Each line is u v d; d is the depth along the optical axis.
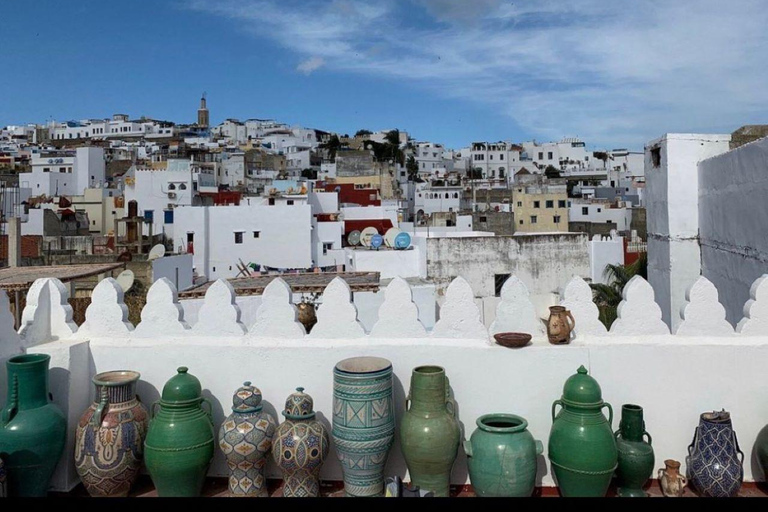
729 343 5.81
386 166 73.19
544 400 5.86
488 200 62.59
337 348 6.01
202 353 6.10
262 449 5.55
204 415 5.69
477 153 108.69
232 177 71.38
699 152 12.20
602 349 5.85
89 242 35.78
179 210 40.53
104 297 6.34
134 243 35.41
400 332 6.09
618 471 5.51
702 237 11.89
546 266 26.22
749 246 9.53
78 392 6.01
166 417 5.51
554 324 5.91
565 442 5.27
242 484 5.61
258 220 41.41
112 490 5.57
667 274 12.28
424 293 16.61
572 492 5.29
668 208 12.21
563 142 114.19
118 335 6.29
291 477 5.49
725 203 10.58
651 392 5.84
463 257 25.70
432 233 35.59
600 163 104.25
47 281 6.35
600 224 55.09
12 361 5.51
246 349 6.07
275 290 6.18
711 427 5.36
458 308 6.09
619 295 22.97
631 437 5.49
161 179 47.94
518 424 5.63
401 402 5.98
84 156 67.00
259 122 143.62
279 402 6.05
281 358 6.04
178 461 5.39
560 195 55.72
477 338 6.06
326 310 6.12
